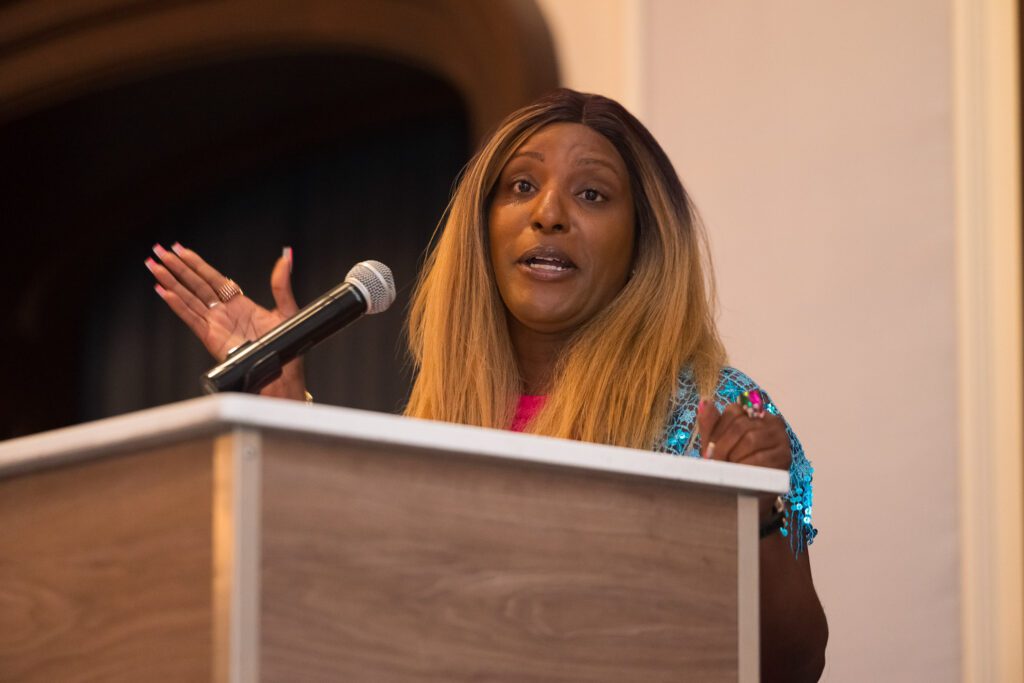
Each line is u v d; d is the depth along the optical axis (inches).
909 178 364.8
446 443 138.5
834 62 385.1
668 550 158.2
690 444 211.6
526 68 473.1
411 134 717.3
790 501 204.2
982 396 339.9
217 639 125.3
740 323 392.8
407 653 135.3
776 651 201.0
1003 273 343.3
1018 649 325.1
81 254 807.1
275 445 129.7
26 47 661.9
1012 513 331.9
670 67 425.1
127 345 808.3
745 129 402.6
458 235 240.5
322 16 578.9
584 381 223.1
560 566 148.4
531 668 144.1
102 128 732.7
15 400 810.8
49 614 143.3
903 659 343.3
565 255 229.3
